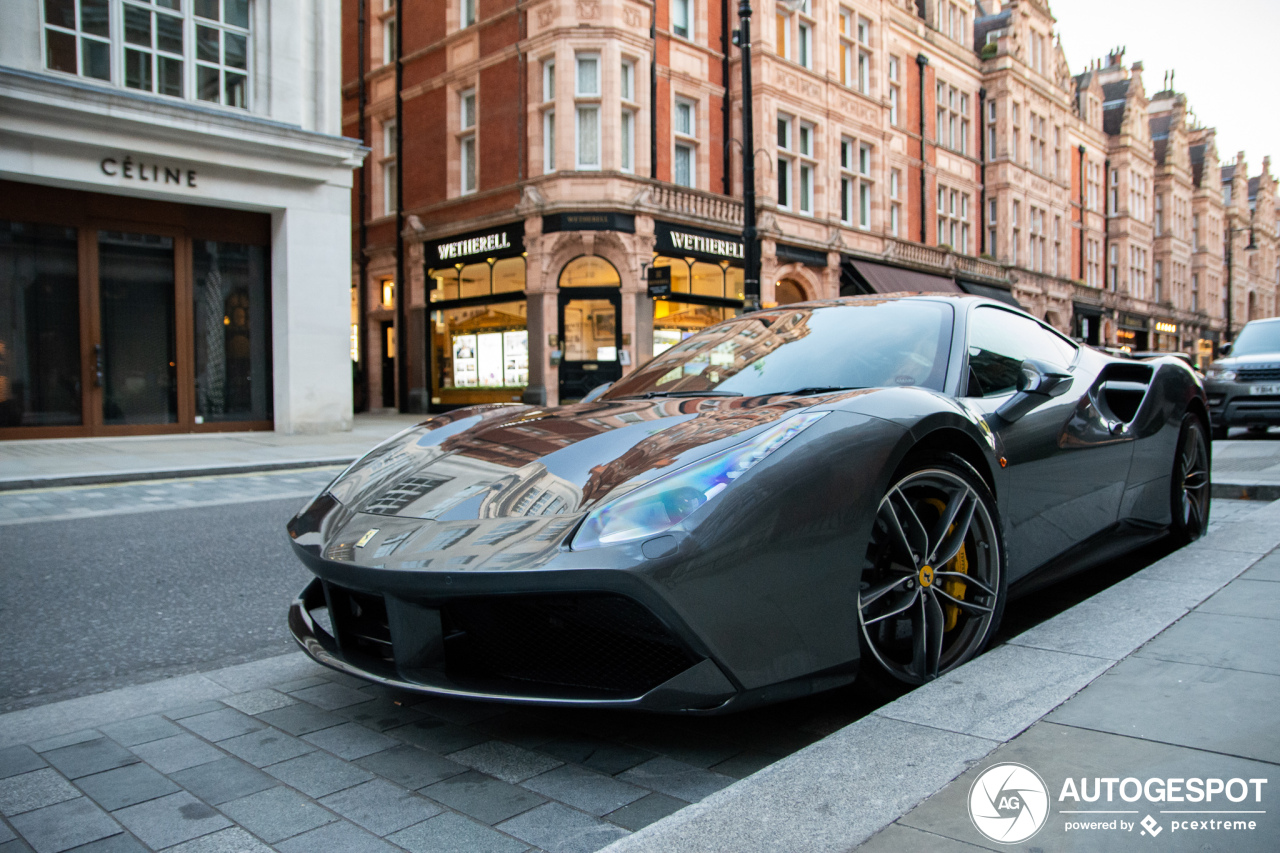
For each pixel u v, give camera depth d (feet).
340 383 42.68
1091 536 10.05
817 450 6.41
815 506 6.22
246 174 39.14
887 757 5.12
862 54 73.72
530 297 55.77
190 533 17.16
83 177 34.78
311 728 7.44
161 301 38.83
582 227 53.67
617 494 6.11
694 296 58.95
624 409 8.47
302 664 9.37
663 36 57.88
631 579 5.54
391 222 68.18
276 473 27.94
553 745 6.91
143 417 38.60
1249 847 3.90
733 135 62.95
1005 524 8.35
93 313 36.88
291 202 40.73
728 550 5.76
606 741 6.98
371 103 69.97
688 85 59.82
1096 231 120.57
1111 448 10.43
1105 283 125.80
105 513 19.54
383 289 70.59
